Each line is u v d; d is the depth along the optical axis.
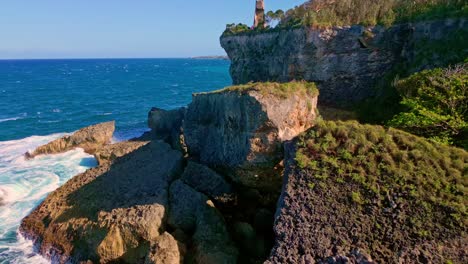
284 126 23.45
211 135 30.34
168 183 28.05
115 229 22.20
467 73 24.88
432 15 34.69
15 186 33.69
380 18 40.38
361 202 17.23
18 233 26.36
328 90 41.34
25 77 179.00
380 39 38.25
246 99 23.69
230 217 25.03
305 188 18.59
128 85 141.75
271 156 23.23
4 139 53.62
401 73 36.19
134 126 64.69
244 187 26.61
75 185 30.28
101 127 47.16
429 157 18.30
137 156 35.00
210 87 137.62
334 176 18.56
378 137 19.88
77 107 84.06
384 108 35.34
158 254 19.84
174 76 197.00
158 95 110.94
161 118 50.28
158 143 37.84
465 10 31.86
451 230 15.33
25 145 49.72
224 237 21.53
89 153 44.94
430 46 33.56
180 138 38.75
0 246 25.03
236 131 25.48
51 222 25.70
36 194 32.66
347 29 39.25
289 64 42.75
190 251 21.08
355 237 16.27
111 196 26.72
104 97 103.12
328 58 40.22
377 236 16.05
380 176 17.95
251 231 22.02
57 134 57.59
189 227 23.19
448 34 32.56
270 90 23.95
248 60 55.94
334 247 16.20
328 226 16.94
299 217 17.61
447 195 16.39
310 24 40.09
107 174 31.14
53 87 128.38
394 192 17.16
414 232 15.72
